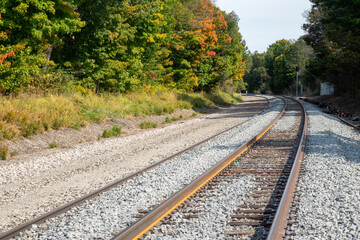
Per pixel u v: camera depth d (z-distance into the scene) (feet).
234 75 225.76
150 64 104.73
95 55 77.61
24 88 60.54
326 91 193.36
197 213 19.25
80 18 70.38
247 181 25.57
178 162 33.78
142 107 79.56
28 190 26.71
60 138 48.96
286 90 322.34
